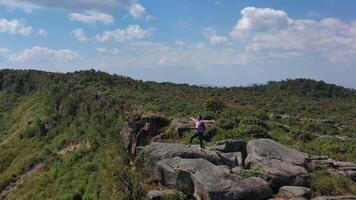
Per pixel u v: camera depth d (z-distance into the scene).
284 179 19.45
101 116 60.91
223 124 31.81
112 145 47.16
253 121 33.78
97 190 35.06
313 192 19.33
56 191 44.84
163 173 19.34
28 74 107.56
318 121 65.06
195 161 18.97
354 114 86.56
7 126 90.50
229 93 106.81
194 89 102.25
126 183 19.48
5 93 108.69
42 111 82.81
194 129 29.98
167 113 51.44
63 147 62.28
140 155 22.08
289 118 65.69
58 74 98.06
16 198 52.12
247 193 17.28
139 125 31.83
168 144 21.83
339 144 33.59
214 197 16.80
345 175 21.64
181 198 17.84
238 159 21.86
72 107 72.81
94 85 81.38
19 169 62.44
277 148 22.64
